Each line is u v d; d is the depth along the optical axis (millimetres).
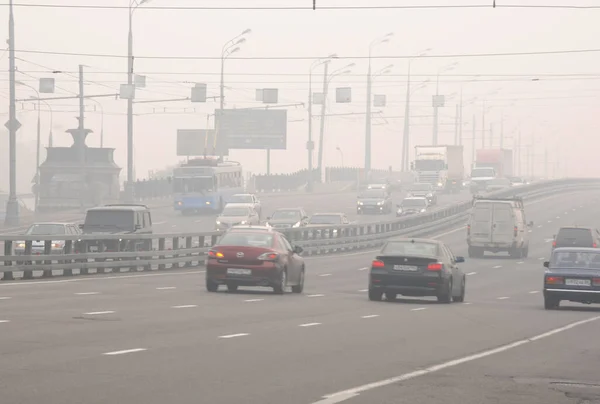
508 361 35188
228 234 68188
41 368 29750
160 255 92000
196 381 28062
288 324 46719
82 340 37281
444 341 41469
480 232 132875
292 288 71188
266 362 32719
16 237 74938
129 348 35250
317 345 38281
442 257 66188
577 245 123000
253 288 73875
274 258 66438
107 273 84812
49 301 55781
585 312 62281
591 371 32906
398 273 64875
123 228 96312
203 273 88938
